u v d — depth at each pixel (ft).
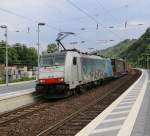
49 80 92.89
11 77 252.01
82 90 113.70
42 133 44.52
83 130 43.27
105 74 159.12
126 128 43.75
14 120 58.85
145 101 76.13
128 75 288.92
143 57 590.96
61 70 93.30
